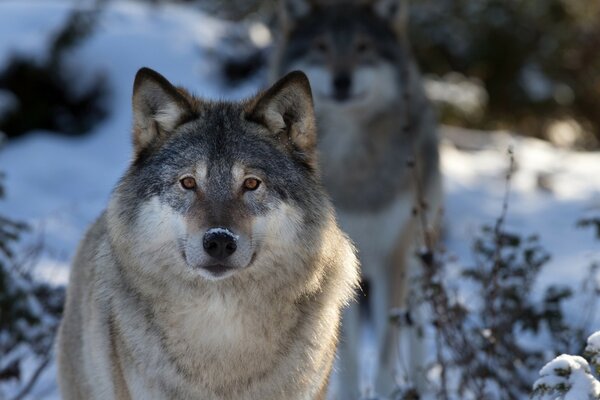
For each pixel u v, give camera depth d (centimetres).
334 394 1152
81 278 812
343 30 1315
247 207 696
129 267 705
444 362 956
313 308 718
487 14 2478
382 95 1285
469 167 1989
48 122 1873
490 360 947
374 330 1406
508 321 962
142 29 2089
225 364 698
